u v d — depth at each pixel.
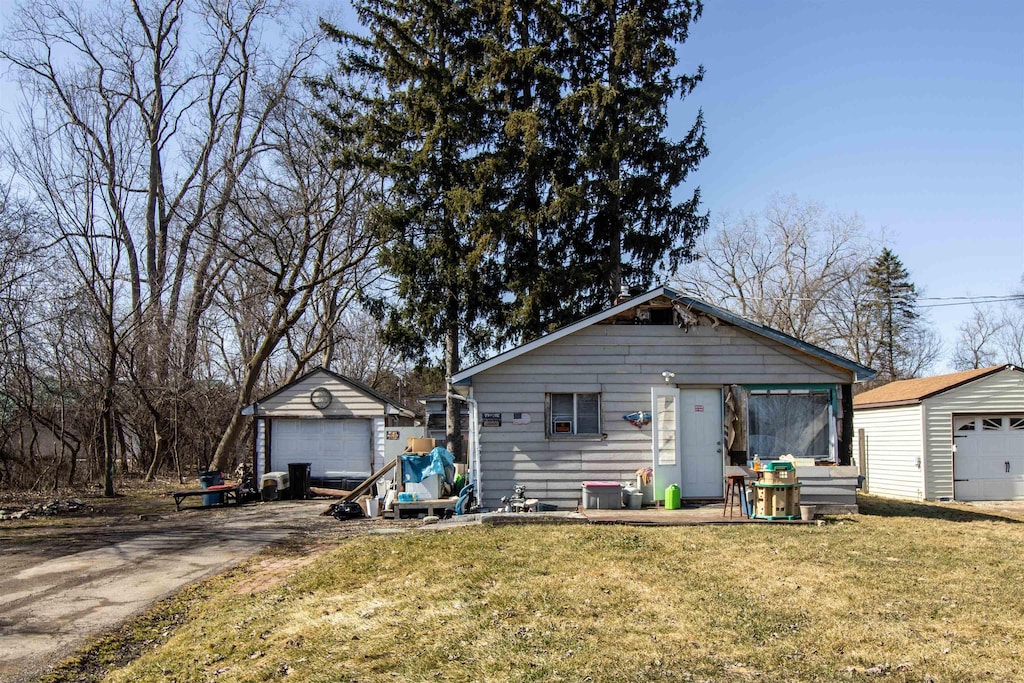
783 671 6.24
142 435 27.56
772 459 14.67
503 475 14.66
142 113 28.16
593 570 9.40
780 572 9.33
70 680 6.96
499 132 22.72
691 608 7.88
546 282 21.70
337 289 31.12
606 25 23.53
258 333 33.84
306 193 24.81
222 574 10.71
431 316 22.08
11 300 20.39
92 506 18.62
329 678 6.35
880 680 6.05
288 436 21.78
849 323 45.69
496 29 23.11
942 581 8.96
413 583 9.13
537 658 6.54
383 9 23.36
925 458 20.64
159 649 7.66
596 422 14.84
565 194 21.08
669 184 23.14
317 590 9.31
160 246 27.64
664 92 22.48
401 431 20.64
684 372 14.87
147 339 25.11
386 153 22.88
